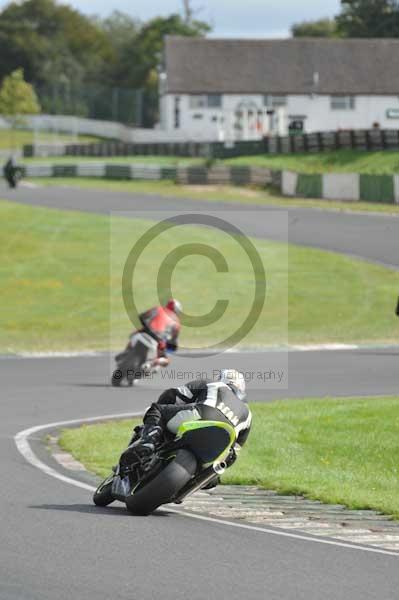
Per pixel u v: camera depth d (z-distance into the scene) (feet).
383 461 150.61
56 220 558.56
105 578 83.30
